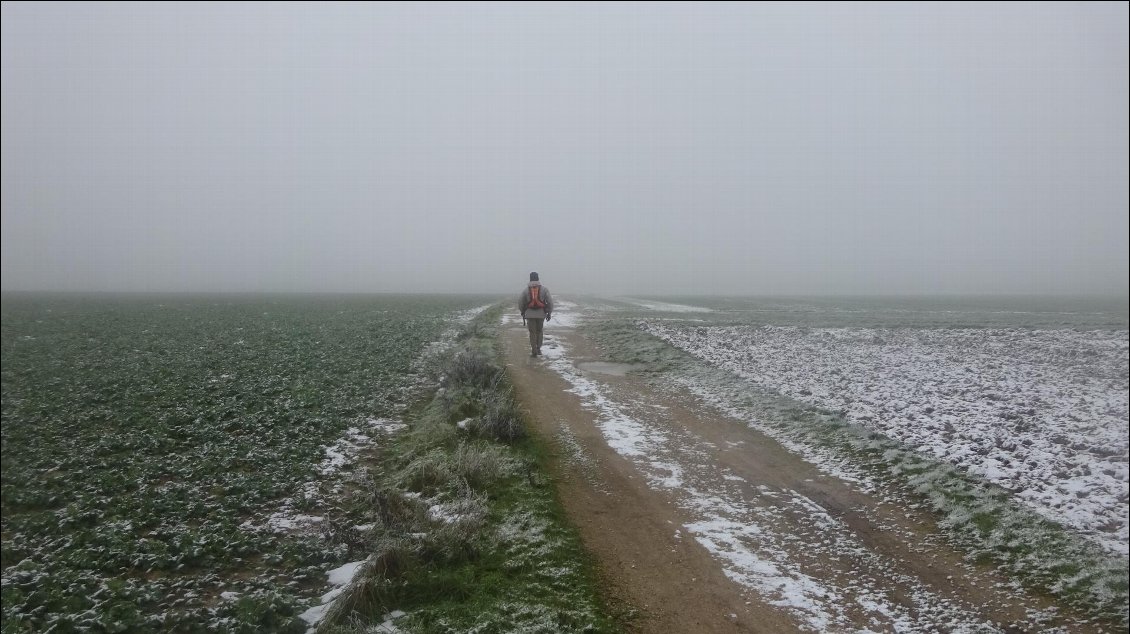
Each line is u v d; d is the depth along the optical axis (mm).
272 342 23609
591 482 9578
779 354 21656
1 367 18094
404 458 10305
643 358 20234
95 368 17953
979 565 7414
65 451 10555
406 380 16250
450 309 45594
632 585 6625
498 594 6184
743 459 10922
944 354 22672
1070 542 7770
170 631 5582
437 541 6879
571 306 46875
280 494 8891
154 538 7457
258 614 5730
